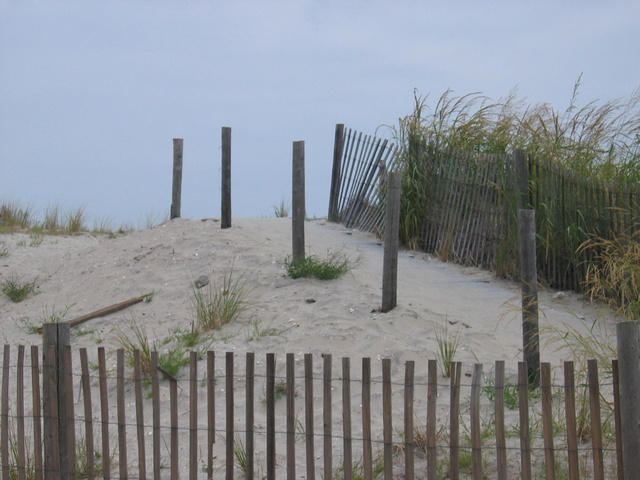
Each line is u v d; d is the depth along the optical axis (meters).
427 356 9.76
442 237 16.19
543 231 13.84
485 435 7.46
